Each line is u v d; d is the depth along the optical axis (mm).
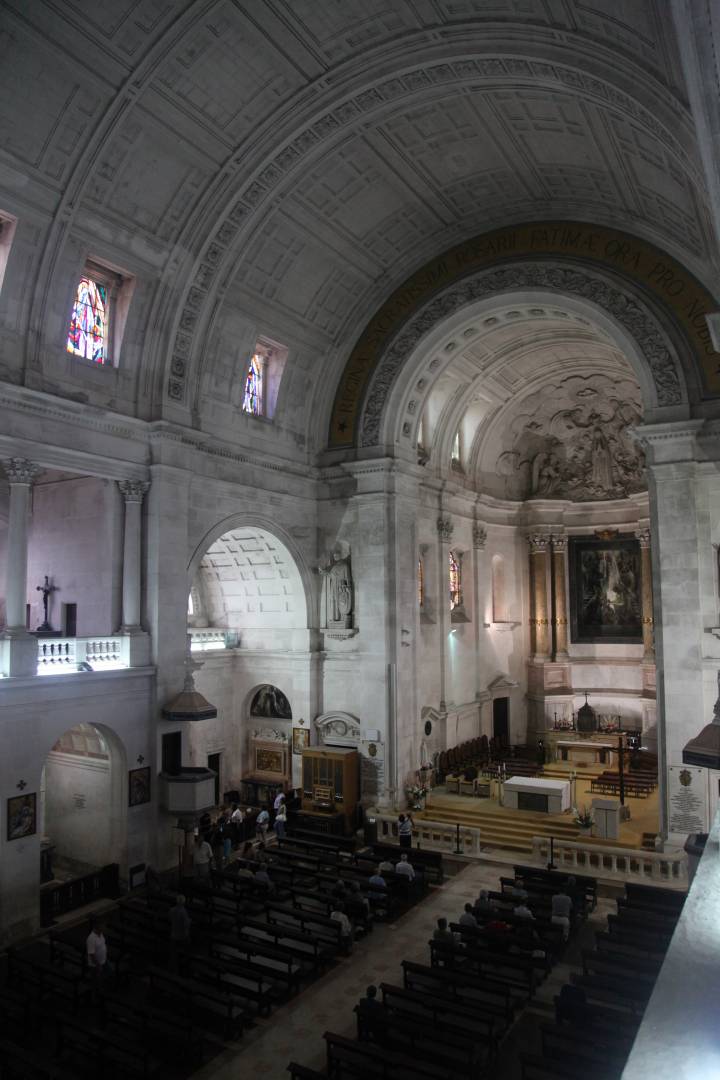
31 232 18750
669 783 22141
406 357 27344
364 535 27688
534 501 37312
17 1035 13359
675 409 23000
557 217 25250
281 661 28750
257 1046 13016
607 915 17594
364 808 26469
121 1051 12578
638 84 14711
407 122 21391
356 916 17719
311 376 28312
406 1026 12078
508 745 35781
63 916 18688
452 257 26891
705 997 2287
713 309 22781
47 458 19500
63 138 17906
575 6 14602
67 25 16109
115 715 20422
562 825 24469
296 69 19281
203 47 17828
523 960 14617
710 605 22438
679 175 17359
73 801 21891
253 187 21719
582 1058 10883
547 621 37250
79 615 22344
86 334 21047
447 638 31734
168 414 22500
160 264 21672
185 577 22797
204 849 20375
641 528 35375
